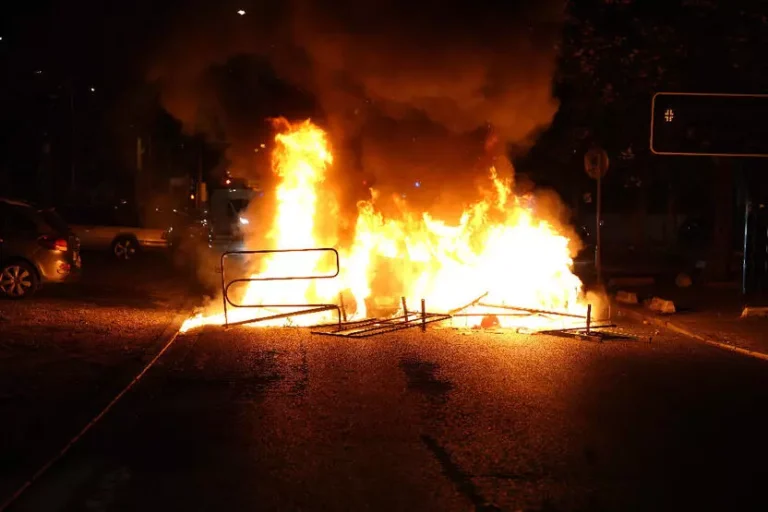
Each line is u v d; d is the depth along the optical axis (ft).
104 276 73.87
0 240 54.13
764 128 42.55
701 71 55.98
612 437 25.44
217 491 20.61
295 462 22.90
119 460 23.15
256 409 28.78
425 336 44.50
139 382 33.12
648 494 20.42
